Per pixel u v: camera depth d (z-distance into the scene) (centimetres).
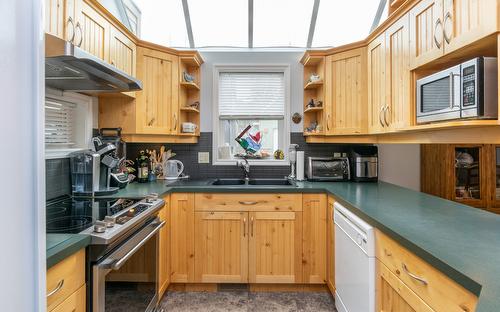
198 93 301
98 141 215
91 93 221
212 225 238
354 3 290
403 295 118
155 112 251
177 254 238
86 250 118
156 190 222
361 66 249
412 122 179
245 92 309
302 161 277
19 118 59
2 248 55
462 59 153
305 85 295
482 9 119
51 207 168
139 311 160
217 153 303
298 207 237
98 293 118
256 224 237
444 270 90
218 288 246
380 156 303
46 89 190
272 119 311
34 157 63
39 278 64
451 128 157
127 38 228
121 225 132
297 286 244
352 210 173
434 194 300
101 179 210
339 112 260
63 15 156
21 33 60
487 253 97
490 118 121
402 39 189
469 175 305
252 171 302
